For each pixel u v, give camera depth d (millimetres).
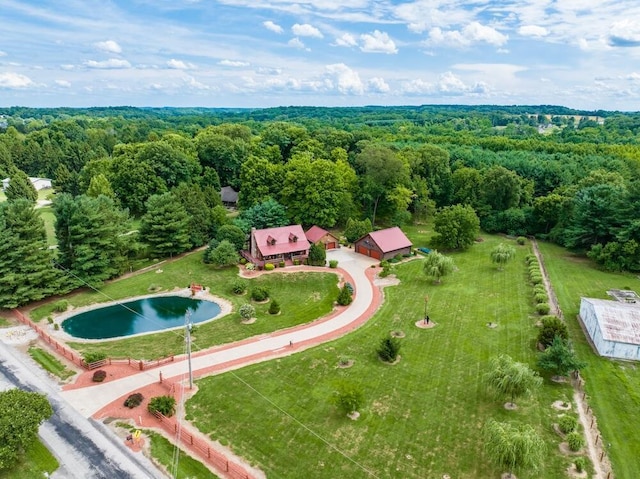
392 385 44469
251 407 40875
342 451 35625
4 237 60562
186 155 119812
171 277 74562
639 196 76062
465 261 82125
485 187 104562
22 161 164750
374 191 100500
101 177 103062
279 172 102938
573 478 32844
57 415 39531
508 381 39031
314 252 78938
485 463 34375
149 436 37094
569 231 84250
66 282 66562
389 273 75812
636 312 51938
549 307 60125
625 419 39562
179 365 48062
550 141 167750
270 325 58438
